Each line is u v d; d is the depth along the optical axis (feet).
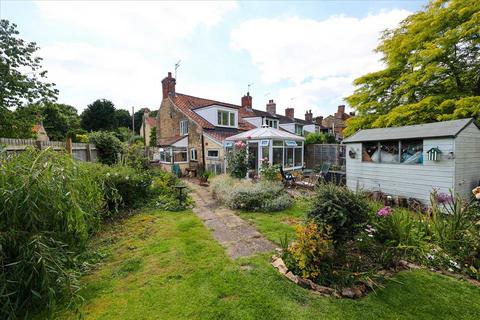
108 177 20.66
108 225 18.78
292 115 96.73
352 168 30.17
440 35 34.78
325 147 57.77
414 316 8.56
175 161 55.26
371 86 44.73
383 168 26.68
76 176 11.13
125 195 22.94
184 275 11.11
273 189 25.72
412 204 22.58
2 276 7.55
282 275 11.01
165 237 16.12
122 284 10.49
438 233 13.79
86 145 33.01
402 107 36.04
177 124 61.77
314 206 12.84
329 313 8.61
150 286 10.27
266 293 9.64
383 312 8.73
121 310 8.77
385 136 26.27
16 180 8.82
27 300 8.25
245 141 42.27
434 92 36.29
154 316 8.44
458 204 15.29
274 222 19.29
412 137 23.44
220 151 48.29
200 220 20.10
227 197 25.38
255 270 11.44
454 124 22.21
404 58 39.34
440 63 34.63
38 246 8.03
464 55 33.63
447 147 21.20
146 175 27.55
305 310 8.74
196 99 69.36
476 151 22.62
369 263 11.97
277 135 39.19
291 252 11.87
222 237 16.19
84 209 11.53
